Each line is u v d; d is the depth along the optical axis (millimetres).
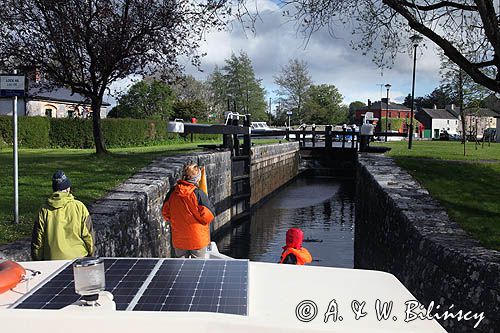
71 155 16531
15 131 6840
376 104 82312
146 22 13766
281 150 26609
